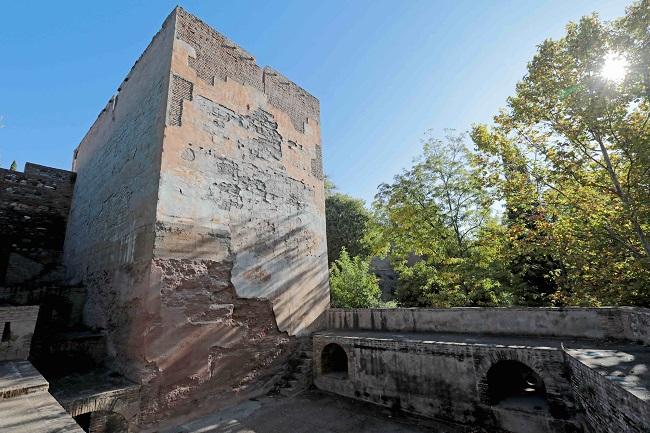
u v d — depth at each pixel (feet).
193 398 22.22
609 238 32.45
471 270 43.83
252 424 21.03
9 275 37.73
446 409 20.71
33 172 42.86
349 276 50.60
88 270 31.60
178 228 23.63
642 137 27.45
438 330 27.58
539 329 23.07
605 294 32.89
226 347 24.95
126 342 22.47
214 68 29.63
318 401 25.03
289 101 37.52
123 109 32.55
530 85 35.12
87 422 18.16
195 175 25.64
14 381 13.80
